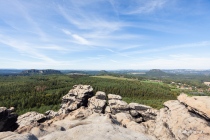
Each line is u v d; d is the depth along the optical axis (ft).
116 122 114.62
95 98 243.19
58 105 455.22
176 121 108.68
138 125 132.26
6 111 167.32
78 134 74.90
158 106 436.35
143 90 629.92
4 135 71.10
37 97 482.69
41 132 92.22
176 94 635.25
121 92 576.20
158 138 105.09
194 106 102.63
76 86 286.87
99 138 69.21
